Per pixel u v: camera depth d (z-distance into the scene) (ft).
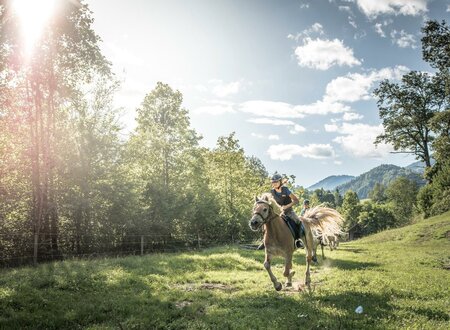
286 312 27.09
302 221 38.96
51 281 37.93
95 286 37.09
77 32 81.20
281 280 43.34
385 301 30.58
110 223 89.45
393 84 203.21
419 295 33.76
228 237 133.90
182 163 121.49
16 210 77.61
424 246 105.81
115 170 91.97
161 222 100.22
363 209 385.29
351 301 30.37
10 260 68.59
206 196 125.08
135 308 28.86
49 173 82.53
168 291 35.68
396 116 206.39
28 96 78.69
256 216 33.68
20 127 78.54
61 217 86.43
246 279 43.80
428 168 196.54
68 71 88.63
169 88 133.59
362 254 80.23
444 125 163.43
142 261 57.16
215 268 52.70
